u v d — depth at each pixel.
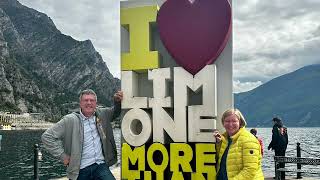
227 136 4.89
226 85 6.03
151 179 6.05
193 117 5.88
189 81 5.93
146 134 6.06
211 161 5.80
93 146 5.32
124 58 6.29
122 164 6.21
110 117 5.85
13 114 167.50
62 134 5.30
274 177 11.28
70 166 5.24
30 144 61.38
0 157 36.41
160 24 6.11
